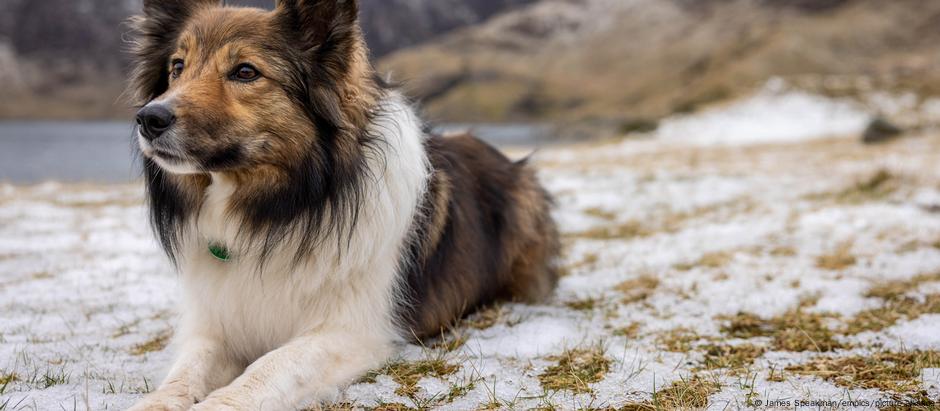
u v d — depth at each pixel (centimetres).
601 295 498
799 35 12862
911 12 13725
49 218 882
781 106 3612
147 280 554
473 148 482
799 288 495
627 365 344
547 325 412
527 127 11256
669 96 12369
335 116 323
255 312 337
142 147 304
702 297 485
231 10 338
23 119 17200
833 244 637
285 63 319
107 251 675
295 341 319
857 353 356
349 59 327
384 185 341
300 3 319
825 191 986
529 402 297
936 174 1001
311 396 299
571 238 751
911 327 388
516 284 484
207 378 313
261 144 315
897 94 3744
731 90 4388
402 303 362
